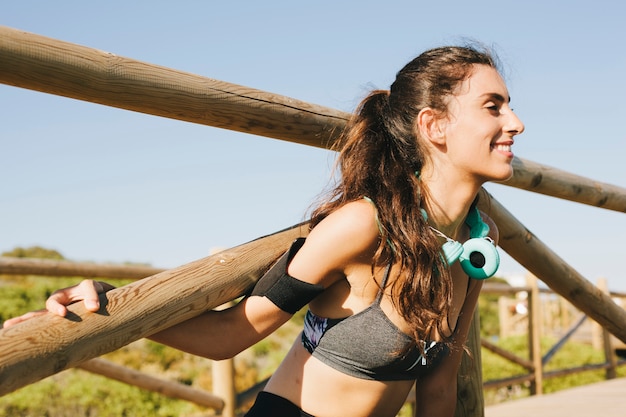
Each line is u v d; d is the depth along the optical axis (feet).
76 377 31.19
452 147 5.10
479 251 5.11
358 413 5.07
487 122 5.05
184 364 36.60
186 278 4.42
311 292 4.76
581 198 9.07
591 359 40.42
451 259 5.05
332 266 4.78
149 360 35.91
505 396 32.55
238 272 4.78
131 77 4.36
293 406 5.14
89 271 13.14
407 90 5.24
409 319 4.82
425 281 4.83
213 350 4.72
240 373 37.17
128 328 4.02
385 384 5.08
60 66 4.00
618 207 9.87
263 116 5.28
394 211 4.84
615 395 18.63
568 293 8.75
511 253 7.97
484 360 38.14
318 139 5.76
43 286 42.57
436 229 5.24
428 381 6.00
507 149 5.14
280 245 5.17
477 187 5.25
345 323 4.94
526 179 7.94
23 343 3.52
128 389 30.63
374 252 4.84
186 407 31.12
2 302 39.99
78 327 3.76
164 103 4.62
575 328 26.04
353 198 4.96
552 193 8.54
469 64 5.12
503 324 52.37
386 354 4.91
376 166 5.06
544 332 48.19
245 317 4.76
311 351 5.11
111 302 3.96
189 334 4.63
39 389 29.48
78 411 29.04
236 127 5.22
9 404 28.22
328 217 4.89
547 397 19.16
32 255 74.38
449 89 5.08
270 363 40.34
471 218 5.67
